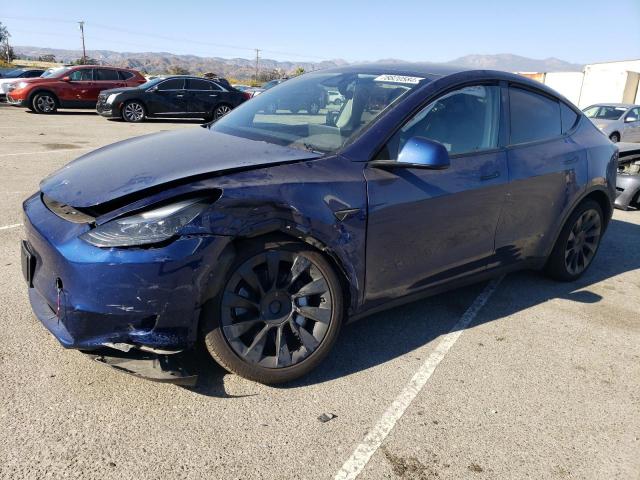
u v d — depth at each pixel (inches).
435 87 127.0
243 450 90.0
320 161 108.7
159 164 106.0
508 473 90.0
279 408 101.5
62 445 87.4
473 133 133.9
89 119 659.4
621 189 275.7
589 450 97.3
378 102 124.3
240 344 101.5
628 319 152.7
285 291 104.2
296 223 100.0
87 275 89.0
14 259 164.1
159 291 90.1
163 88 659.4
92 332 91.5
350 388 109.8
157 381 94.2
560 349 132.9
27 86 681.0
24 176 283.4
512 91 147.0
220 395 103.4
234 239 95.3
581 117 173.6
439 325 141.1
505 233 142.3
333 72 150.6
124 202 93.7
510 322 145.7
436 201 121.0
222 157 108.1
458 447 95.1
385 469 88.5
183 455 87.6
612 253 214.2
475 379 116.7
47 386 102.0
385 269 116.6
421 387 112.1
